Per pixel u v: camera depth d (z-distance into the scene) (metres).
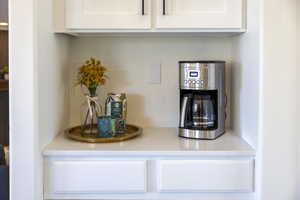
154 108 2.17
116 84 2.16
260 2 1.54
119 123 1.94
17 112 1.54
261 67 1.55
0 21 3.45
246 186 1.66
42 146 1.65
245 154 1.64
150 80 2.15
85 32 1.79
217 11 1.75
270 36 1.54
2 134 3.50
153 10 1.76
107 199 1.69
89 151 1.64
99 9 1.75
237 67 1.96
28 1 1.49
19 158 1.55
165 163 1.66
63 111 2.02
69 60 2.12
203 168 1.66
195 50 2.14
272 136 1.57
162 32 1.79
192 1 1.74
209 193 1.68
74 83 2.15
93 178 1.66
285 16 1.53
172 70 2.15
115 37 2.13
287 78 1.55
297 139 1.57
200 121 1.88
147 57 2.14
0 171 1.83
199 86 1.81
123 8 1.75
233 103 2.06
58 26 1.77
